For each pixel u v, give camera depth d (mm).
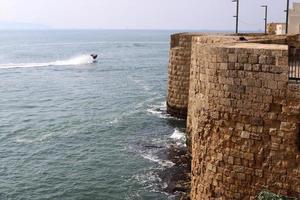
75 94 68688
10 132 45062
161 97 64438
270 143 16734
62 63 122125
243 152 17391
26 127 47094
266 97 16625
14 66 112312
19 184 30953
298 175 16266
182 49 42844
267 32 55688
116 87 75812
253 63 16766
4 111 55875
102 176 31641
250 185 17375
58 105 59688
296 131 16188
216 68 17875
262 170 17000
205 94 18766
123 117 50188
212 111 18312
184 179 29391
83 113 53781
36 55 152125
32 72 99562
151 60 135250
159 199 26688
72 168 33781
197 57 19969
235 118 17500
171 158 34125
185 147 36562
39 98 65438
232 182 17859
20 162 35656
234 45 18297
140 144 38812
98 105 59031
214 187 18562
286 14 43500
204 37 28312
